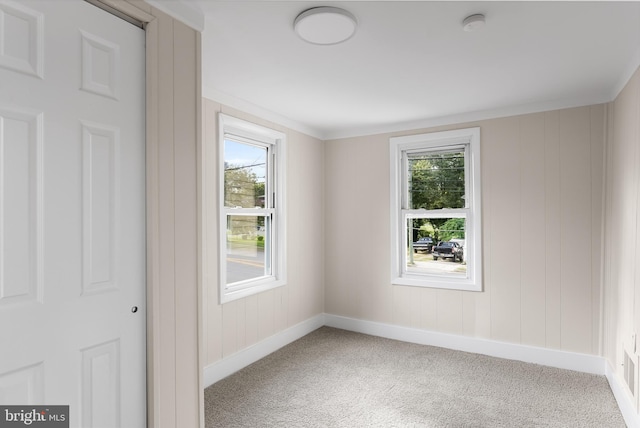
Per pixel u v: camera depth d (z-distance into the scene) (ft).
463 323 11.62
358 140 13.48
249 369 10.18
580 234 10.02
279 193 11.94
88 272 4.48
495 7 5.67
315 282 13.78
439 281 11.98
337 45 6.95
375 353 11.35
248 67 8.01
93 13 4.55
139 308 5.08
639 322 6.98
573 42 6.82
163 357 5.30
